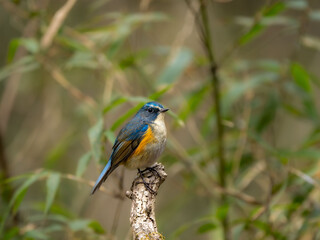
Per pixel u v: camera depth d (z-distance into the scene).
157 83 10.04
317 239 9.41
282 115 14.76
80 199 12.72
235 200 10.62
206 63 10.87
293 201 10.14
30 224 9.66
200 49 13.90
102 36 11.12
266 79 10.53
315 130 10.72
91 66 10.62
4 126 11.36
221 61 9.97
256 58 14.92
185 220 14.31
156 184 7.78
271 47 15.80
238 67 11.08
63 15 9.80
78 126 12.70
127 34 10.37
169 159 11.42
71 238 9.43
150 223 6.42
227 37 14.71
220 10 15.16
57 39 10.78
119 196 8.60
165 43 14.07
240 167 11.52
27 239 9.03
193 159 11.33
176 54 10.38
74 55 10.94
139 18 10.39
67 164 13.52
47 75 13.45
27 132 14.07
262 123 10.98
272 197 9.94
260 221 9.25
